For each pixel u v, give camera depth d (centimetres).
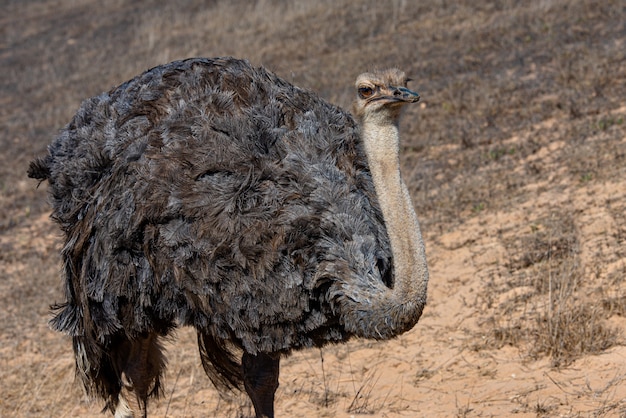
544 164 3316
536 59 4622
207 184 1576
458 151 3688
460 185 3297
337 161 1653
